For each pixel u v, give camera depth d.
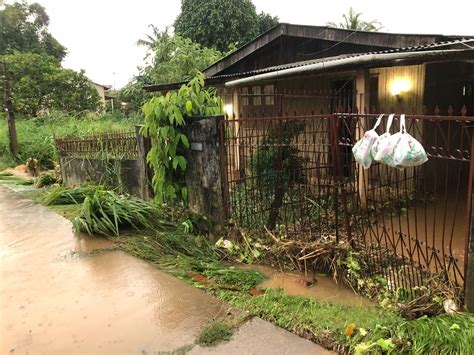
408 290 2.77
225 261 3.89
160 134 4.40
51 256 4.04
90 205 4.85
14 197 7.11
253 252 3.85
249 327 2.56
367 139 2.75
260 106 8.48
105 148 7.00
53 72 18.12
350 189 4.04
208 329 2.54
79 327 2.63
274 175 4.21
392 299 2.79
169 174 4.68
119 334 2.53
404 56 4.68
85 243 4.42
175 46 14.80
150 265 3.74
